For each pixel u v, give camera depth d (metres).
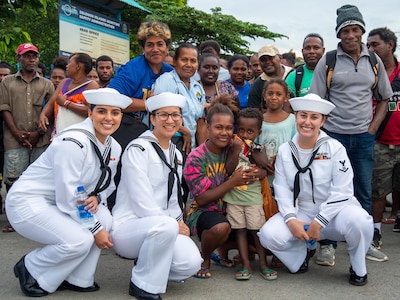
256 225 4.01
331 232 3.92
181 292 3.59
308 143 3.97
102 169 3.53
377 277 3.97
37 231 3.40
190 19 16.33
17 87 5.69
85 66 5.12
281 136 4.40
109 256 4.54
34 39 15.27
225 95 4.39
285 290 3.65
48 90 5.91
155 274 3.36
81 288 3.55
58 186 3.38
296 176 3.93
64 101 5.01
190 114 4.74
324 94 4.63
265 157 4.15
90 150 3.46
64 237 3.34
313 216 4.02
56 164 3.37
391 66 5.09
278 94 4.42
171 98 3.59
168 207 3.77
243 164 4.14
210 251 3.93
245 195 4.03
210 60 5.36
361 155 4.60
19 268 3.55
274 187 4.06
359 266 3.75
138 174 3.54
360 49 4.53
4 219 6.09
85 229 3.40
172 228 3.32
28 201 3.43
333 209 3.78
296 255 3.94
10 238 5.14
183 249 3.52
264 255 4.03
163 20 15.82
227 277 3.96
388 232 5.61
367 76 4.47
